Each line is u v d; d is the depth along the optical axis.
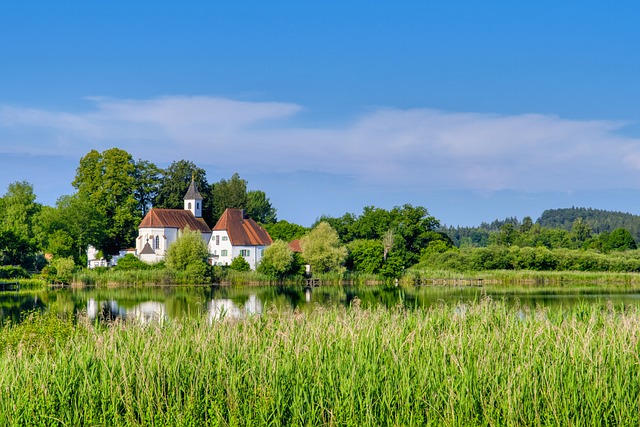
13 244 101.38
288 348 20.06
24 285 88.69
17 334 25.56
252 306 59.56
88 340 21.45
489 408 17.22
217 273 97.19
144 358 19.64
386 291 82.06
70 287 89.00
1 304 62.38
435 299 65.81
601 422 17.00
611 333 21.14
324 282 99.62
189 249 97.19
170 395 18.42
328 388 18.06
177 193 138.62
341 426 17.27
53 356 21.70
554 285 96.50
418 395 17.77
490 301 26.78
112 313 52.75
